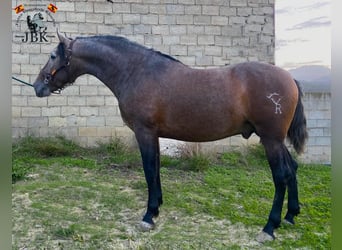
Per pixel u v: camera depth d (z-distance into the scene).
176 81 3.22
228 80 3.15
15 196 4.22
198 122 3.17
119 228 3.52
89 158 5.98
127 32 6.62
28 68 6.42
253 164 6.23
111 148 6.28
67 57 3.52
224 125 3.16
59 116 6.47
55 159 5.78
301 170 6.17
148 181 3.38
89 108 6.55
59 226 3.49
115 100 6.61
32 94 6.41
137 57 3.41
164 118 3.25
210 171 5.74
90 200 4.23
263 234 3.28
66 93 6.48
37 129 6.43
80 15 6.52
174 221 3.74
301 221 3.82
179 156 6.21
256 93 3.06
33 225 3.51
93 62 3.54
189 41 6.75
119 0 6.59
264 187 5.06
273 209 3.27
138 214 3.88
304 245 3.21
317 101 6.84
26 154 5.88
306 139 3.32
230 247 3.15
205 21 6.78
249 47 6.89
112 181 4.96
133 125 3.38
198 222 3.74
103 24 6.59
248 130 3.26
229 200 4.48
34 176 4.97
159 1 6.67
